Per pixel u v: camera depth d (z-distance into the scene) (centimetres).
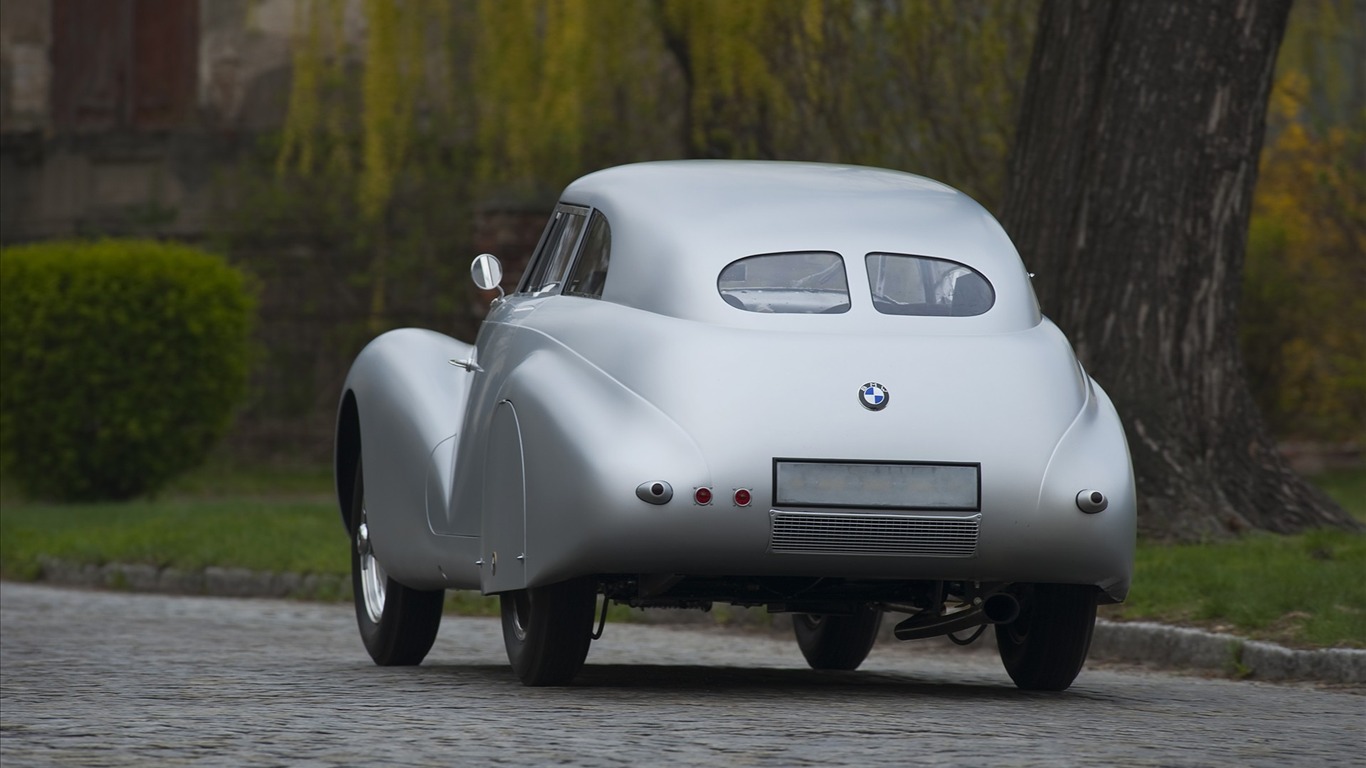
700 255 1795
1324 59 5547
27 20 8481
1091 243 3381
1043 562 1709
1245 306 6350
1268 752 1445
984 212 1952
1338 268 6419
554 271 2031
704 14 4762
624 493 1645
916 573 1706
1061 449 1714
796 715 1631
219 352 6119
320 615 3266
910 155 5112
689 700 1761
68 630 2805
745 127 5022
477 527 1920
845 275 1798
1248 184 3406
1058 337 1831
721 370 1695
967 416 1700
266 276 7694
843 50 5034
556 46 4594
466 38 6334
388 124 5012
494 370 1959
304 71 5425
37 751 1408
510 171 6869
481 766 1323
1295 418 6619
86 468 6028
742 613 3117
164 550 4062
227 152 8038
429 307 7556
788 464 1661
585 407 1716
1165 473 3309
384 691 1853
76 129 8206
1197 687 2061
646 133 6694
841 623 2270
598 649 2666
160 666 2197
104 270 5950
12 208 8300
